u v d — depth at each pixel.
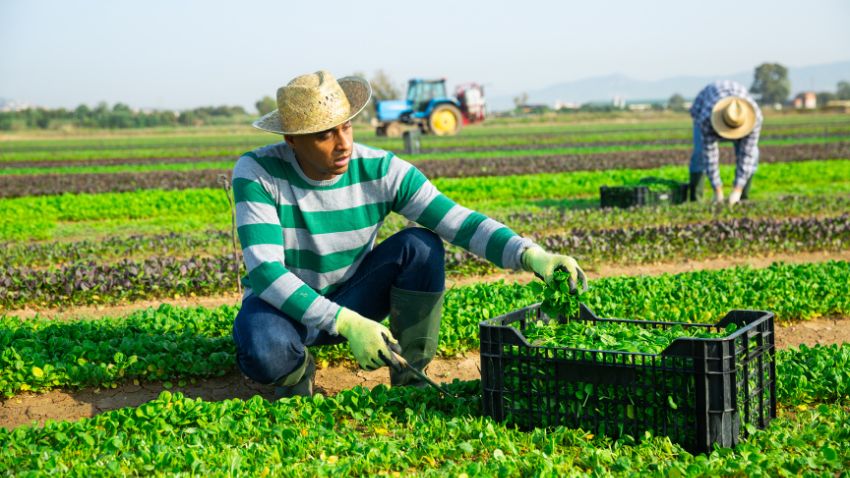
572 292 4.33
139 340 6.08
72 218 18.03
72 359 5.83
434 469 3.76
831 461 3.77
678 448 3.81
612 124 90.38
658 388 3.88
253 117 146.62
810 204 15.70
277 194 4.60
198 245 13.24
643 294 7.48
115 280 9.38
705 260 11.39
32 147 58.75
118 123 122.19
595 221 14.59
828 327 7.23
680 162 29.22
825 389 4.87
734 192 15.33
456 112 53.22
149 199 19.67
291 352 4.63
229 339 6.23
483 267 10.54
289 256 4.76
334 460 3.94
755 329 4.19
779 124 68.44
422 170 27.67
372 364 4.23
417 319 4.95
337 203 4.69
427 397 4.70
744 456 3.71
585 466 3.83
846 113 111.75
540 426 4.20
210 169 31.77
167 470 3.76
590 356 4.00
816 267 8.56
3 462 3.87
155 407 4.47
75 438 4.13
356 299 4.96
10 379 5.61
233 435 4.22
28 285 9.26
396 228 14.62
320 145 4.34
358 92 4.52
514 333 4.17
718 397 3.74
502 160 31.47
